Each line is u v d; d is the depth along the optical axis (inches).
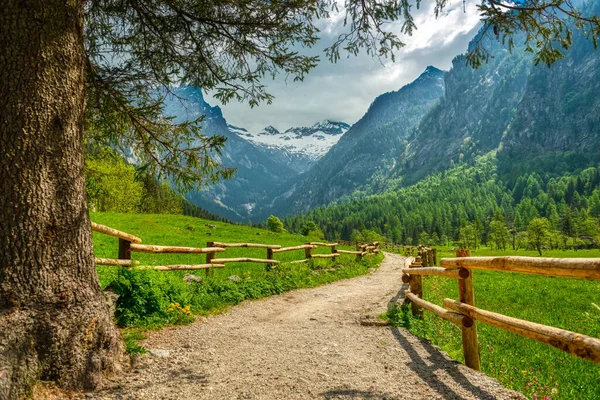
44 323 151.6
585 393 183.0
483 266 176.4
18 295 149.8
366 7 236.4
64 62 165.2
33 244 153.9
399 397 157.8
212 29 261.1
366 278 688.4
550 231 4507.9
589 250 4057.6
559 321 375.9
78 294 164.1
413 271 323.6
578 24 219.9
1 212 150.2
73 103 169.2
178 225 1772.9
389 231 6983.3
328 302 429.1
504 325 158.6
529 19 223.8
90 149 281.9
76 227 167.3
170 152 267.6
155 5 247.9
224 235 1670.8
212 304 347.9
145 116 261.1
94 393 154.7
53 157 160.9
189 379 175.3
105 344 171.8
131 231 1382.9
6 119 151.6
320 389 167.0
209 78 285.3
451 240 6407.5
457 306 207.8
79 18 173.5
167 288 300.4
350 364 203.9
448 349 237.6
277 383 173.8
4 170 150.9
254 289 434.9
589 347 110.3
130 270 285.6
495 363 225.8
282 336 267.7
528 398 164.7
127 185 1865.2
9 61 151.9
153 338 240.7
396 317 314.5
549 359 238.5
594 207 5738.2
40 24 157.2
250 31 259.4
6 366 138.1
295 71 275.9
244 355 218.1
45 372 148.9
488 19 228.1
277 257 898.7
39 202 156.0
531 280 808.9
